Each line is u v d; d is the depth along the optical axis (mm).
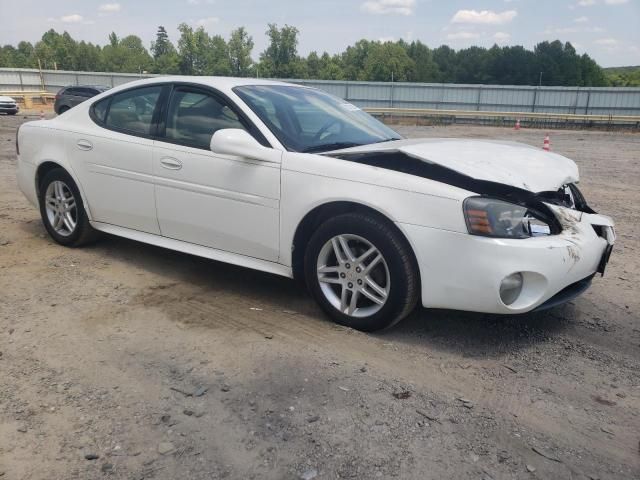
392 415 2506
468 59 103125
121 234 4379
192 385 2707
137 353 3018
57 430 2342
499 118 33469
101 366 2871
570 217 3244
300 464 2170
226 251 3816
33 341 3125
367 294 3260
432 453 2260
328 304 3412
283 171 3410
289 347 3121
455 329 3443
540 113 34656
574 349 3240
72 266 4387
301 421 2438
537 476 2152
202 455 2207
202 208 3793
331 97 4555
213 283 4121
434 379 2840
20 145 4973
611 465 2236
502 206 2947
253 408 2525
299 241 3496
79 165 4473
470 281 2924
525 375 2918
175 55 84750
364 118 4434
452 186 3021
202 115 3865
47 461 2154
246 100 3760
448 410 2566
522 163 3381
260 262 3674
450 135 23703
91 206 4504
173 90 4074
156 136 4043
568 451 2311
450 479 2115
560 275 2994
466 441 2346
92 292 3873
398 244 3070
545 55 99750
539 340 3342
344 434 2359
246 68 84000
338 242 3309
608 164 12914
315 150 3586
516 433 2416
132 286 4008
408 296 3109
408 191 3031
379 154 3348
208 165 3705
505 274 2867
